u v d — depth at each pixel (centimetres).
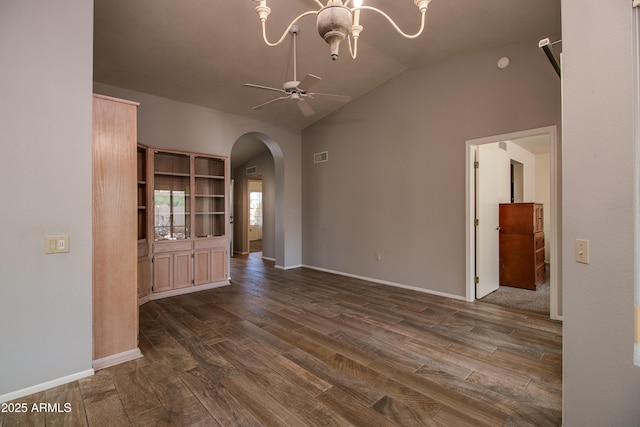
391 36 368
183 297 434
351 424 176
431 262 445
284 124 628
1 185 195
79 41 222
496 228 466
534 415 183
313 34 362
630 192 125
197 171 500
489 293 445
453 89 416
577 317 149
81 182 224
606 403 136
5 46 196
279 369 237
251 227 1148
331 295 442
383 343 283
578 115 146
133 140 262
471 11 310
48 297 212
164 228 459
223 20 325
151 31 330
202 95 471
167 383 219
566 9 152
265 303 405
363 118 533
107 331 247
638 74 124
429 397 201
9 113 197
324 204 611
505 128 370
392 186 491
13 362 200
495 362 247
